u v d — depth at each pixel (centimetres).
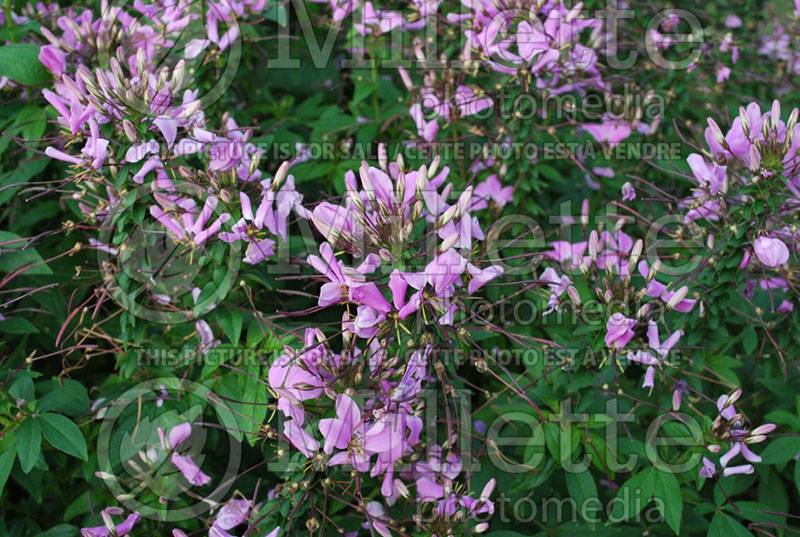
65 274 85
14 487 86
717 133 75
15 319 82
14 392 78
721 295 77
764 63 104
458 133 88
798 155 73
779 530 78
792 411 83
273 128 89
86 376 87
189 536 77
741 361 87
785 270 77
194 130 74
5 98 86
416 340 69
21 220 85
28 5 89
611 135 90
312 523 72
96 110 72
